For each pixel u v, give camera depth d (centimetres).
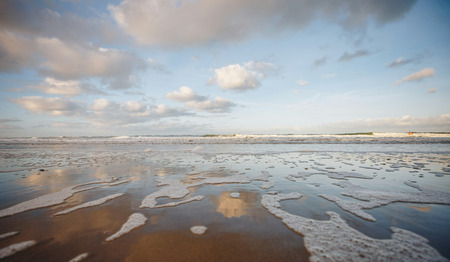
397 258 211
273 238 255
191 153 1298
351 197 422
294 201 400
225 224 297
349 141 2500
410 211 342
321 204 382
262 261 209
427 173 646
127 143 2394
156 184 533
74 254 223
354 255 217
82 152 1381
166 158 1049
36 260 213
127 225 295
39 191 469
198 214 336
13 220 314
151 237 260
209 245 240
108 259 214
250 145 2017
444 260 207
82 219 317
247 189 486
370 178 588
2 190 477
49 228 287
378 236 259
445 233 265
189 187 505
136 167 779
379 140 2619
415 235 260
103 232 274
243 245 239
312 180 572
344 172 675
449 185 504
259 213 339
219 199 414
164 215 332
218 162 908
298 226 289
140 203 391
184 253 223
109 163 876
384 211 344
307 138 3117
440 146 1800
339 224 296
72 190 477
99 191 470
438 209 349
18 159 1012
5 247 237
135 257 217
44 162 905
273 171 701
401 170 698
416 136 3497
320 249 229
